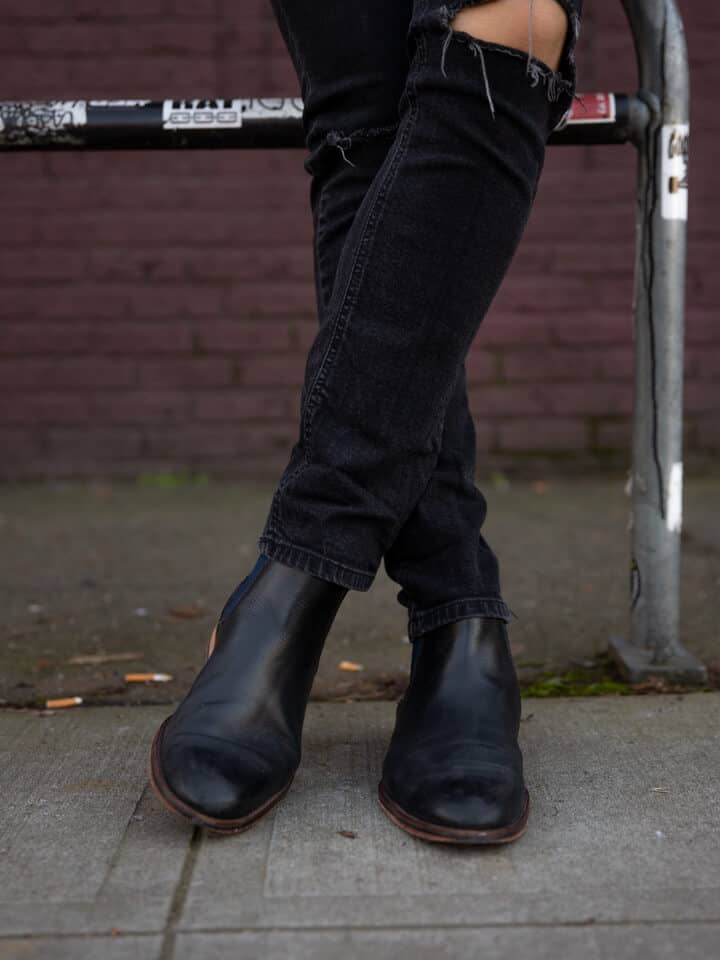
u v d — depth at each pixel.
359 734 1.16
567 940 0.75
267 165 3.03
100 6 2.95
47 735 1.17
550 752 1.10
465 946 0.74
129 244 3.04
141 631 1.68
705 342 3.09
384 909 0.78
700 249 3.08
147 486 3.06
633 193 3.06
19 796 0.99
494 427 3.12
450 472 1.02
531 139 0.87
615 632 1.64
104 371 3.07
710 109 3.04
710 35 3.02
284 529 0.93
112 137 1.25
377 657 1.52
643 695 1.30
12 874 0.84
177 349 3.07
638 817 0.94
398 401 0.88
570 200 3.06
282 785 0.91
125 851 0.88
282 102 1.24
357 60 0.94
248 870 0.84
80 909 0.79
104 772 1.05
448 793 0.87
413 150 0.86
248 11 2.97
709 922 0.77
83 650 1.58
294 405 3.09
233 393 3.09
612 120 1.28
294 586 0.93
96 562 2.17
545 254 3.08
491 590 1.02
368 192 0.89
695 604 1.78
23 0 2.94
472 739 0.92
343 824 0.92
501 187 0.86
